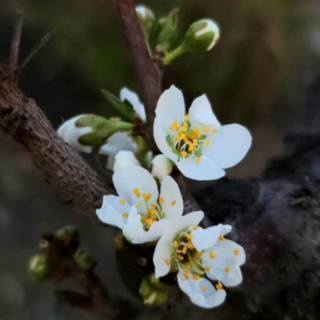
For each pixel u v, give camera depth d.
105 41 0.36
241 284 0.17
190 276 0.15
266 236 0.17
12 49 0.14
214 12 0.37
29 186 0.27
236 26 0.37
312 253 0.17
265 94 0.37
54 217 0.25
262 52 0.37
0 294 0.23
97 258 0.21
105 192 0.16
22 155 0.30
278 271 0.17
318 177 0.18
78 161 0.16
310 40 0.37
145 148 0.17
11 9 0.36
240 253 0.15
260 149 0.29
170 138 0.16
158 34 0.17
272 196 0.18
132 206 0.14
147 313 0.18
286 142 0.20
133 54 0.16
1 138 0.15
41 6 0.36
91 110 0.36
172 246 0.15
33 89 0.35
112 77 0.36
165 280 0.16
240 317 0.17
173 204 0.15
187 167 0.15
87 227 0.23
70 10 0.36
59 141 0.15
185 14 0.37
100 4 0.36
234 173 0.28
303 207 0.17
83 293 0.18
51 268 0.18
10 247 0.25
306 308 0.17
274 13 0.37
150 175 0.15
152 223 0.15
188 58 0.36
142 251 0.16
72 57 0.36
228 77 0.37
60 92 0.36
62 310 0.20
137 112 0.18
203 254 0.15
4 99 0.14
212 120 0.15
